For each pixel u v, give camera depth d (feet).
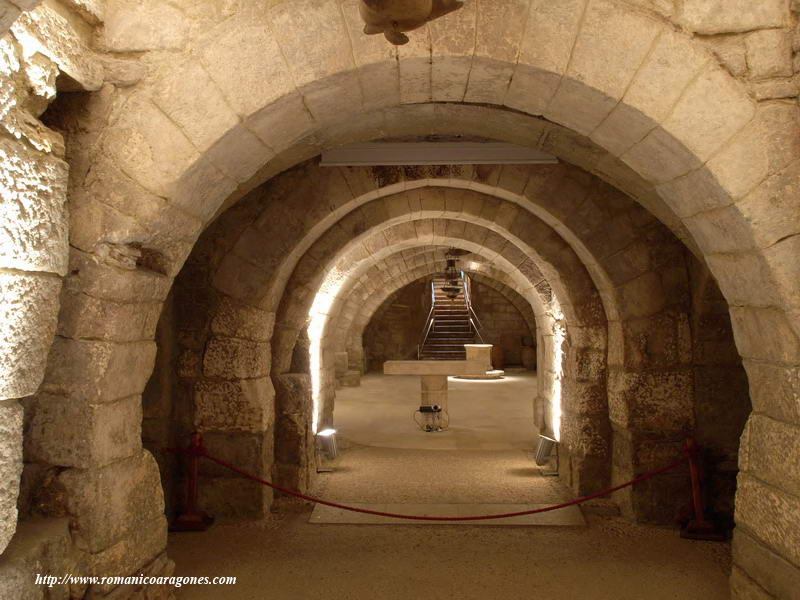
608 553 14.90
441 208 20.56
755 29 9.04
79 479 9.22
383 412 36.42
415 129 14.32
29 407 9.32
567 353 20.68
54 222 8.23
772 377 9.60
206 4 9.55
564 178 17.52
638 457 17.12
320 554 14.80
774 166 8.94
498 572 13.80
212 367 17.29
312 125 10.85
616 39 9.18
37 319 7.95
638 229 17.33
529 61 9.34
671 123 9.12
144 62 9.52
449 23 9.37
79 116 9.43
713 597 12.52
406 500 19.01
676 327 17.26
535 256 20.38
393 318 63.16
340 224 20.42
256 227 17.44
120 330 9.68
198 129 9.51
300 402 19.53
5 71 7.38
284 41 9.49
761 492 9.80
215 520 17.06
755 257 9.15
